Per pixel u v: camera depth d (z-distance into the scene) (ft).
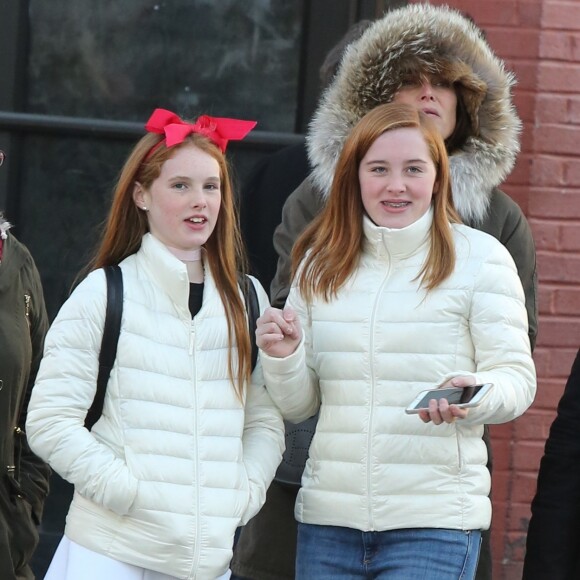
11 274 36.73
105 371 31.68
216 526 31.50
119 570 31.24
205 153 32.89
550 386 50.65
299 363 32.73
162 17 51.90
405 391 32.09
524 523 50.80
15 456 37.70
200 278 33.32
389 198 32.81
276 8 51.75
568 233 50.42
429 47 37.47
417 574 31.73
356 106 38.14
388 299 32.63
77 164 52.24
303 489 33.47
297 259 34.88
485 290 32.37
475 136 37.86
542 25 49.65
